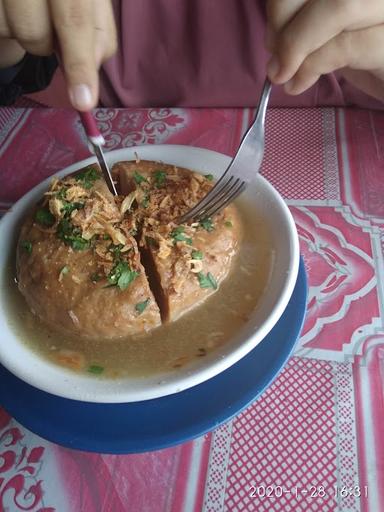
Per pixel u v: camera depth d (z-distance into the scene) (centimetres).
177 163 29
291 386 21
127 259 22
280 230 24
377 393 20
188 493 19
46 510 19
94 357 22
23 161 33
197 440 20
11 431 21
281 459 19
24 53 38
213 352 21
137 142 34
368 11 21
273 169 31
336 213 28
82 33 18
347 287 24
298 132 33
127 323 22
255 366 21
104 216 23
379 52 23
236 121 34
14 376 22
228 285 24
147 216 24
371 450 19
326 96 38
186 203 25
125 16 38
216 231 24
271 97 39
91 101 19
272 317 21
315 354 22
